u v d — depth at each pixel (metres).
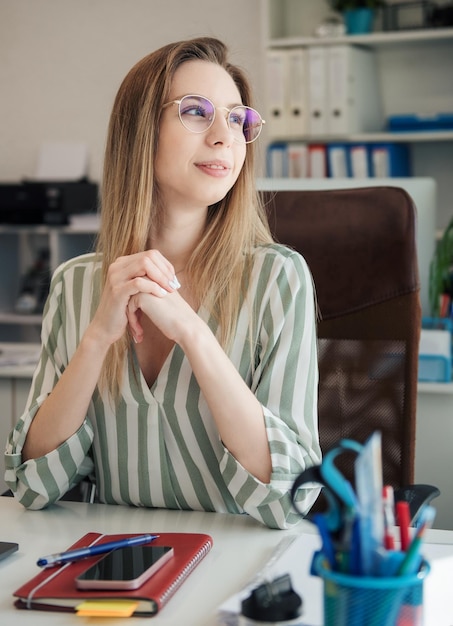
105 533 1.32
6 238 5.45
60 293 1.60
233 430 1.33
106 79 5.30
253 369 1.47
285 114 4.49
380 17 4.58
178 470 1.46
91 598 1.01
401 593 0.78
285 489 1.31
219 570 1.14
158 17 5.15
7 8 5.43
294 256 1.51
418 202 2.68
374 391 1.77
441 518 2.47
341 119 4.39
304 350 1.45
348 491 0.79
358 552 0.79
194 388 1.43
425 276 2.71
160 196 1.49
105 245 1.52
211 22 5.04
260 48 4.96
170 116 1.43
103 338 1.40
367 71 4.58
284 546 1.21
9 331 5.62
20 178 5.52
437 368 2.61
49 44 5.38
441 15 4.37
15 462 1.45
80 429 1.45
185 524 1.35
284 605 0.84
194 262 1.50
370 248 1.80
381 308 1.79
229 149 1.43
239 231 1.50
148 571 1.07
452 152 4.62
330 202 1.85
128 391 1.45
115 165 1.51
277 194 1.89
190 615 1.01
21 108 5.47
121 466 1.48
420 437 2.52
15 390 2.80
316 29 4.68
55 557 1.11
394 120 4.41
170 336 1.35
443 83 4.59
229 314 1.46
